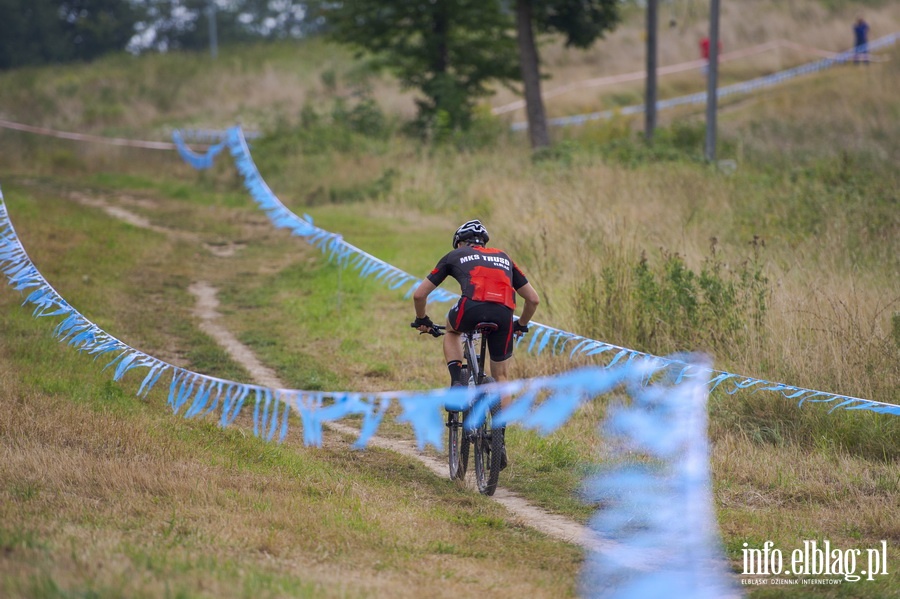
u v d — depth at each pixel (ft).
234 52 563.89
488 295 80.64
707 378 93.81
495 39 349.61
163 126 401.08
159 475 73.31
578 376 73.20
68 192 270.05
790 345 105.40
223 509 67.92
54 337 111.14
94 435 81.66
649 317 117.29
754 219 164.96
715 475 86.53
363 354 129.29
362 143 314.76
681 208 170.91
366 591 53.88
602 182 199.82
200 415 96.53
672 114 389.19
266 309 155.53
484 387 73.15
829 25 497.46
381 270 175.32
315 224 223.92
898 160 241.96
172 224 229.86
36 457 73.10
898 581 63.98
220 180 295.28
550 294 136.56
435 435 64.95
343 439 97.25
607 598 59.16
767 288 118.93
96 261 172.45
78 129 397.19
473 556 65.46
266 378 117.39
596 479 85.81
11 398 90.33
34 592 46.47
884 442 92.73
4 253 112.47
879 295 117.60
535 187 207.62
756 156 259.19
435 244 198.59
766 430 97.45
